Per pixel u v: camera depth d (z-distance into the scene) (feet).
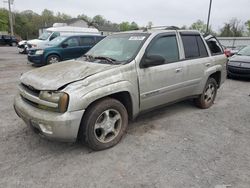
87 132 10.48
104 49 13.96
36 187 8.61
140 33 13.71
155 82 12.84
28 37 233.55
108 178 9.17
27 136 12.46
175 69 13.82
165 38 13.71
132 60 11.89
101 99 10.85
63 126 9.55
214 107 18.17
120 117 11.61
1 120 14.51
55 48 35.94
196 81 15.61
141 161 10.35
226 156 10.89
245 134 13.35
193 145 11.89
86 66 11.66
